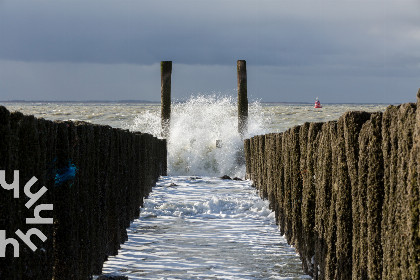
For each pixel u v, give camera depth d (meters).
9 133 6.65
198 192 26.25
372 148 7.75
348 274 9.11
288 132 14.91
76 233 9.77
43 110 113.56
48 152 8.52
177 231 16.72
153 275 11.44
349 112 8.80
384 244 7.23
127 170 16.77
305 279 11.27
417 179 6.10
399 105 7.00
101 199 12.26
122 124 67.50
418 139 6.09
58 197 9.19
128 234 16.22
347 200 9.16
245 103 40.66
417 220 6.11
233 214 20.06
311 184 11.84
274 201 18.91
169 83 40.66
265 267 12.25
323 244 10.51
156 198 23.88
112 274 11.44
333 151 9.84
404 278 6.39
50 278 8.31
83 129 10.42
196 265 12.36
